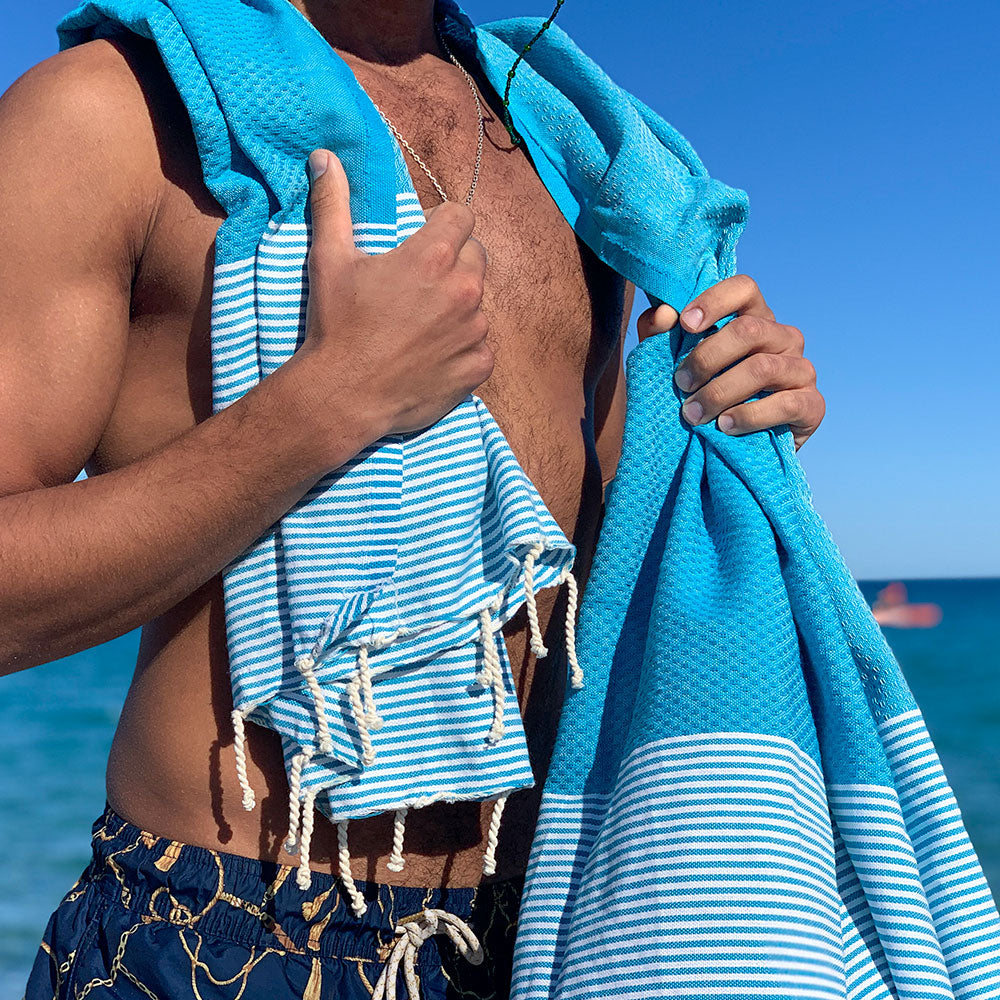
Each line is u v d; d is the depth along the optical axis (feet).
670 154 4.77
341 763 3.30
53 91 3.37
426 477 3.44
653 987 3.15
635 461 4.05
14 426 3.14
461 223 3.36
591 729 3.76
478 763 3.35
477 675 3.40
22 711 74.23
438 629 3.36
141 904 3.43
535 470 4.03
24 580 2.95
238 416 3.12
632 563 3.93
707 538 3.87
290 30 3.63
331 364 3.13
